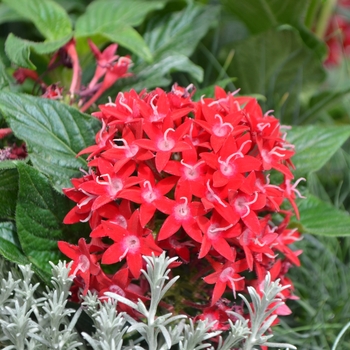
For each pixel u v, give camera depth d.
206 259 0.35
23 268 0.33
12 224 0.36
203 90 0.43
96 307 0.33
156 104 0.34
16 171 0.36
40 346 0.33
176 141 0.33
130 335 0.35
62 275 0.32
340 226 0.40
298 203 0.41
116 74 0.41
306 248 0.44
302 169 0.41
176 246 0.33
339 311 0.41
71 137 0.37
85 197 0.34
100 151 0.34
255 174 0.34
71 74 0.42
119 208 0.33
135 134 0.34
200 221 0.33
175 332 0.32
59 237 0.36
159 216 0.34
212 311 0.34
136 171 0.35
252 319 0.32
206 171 0.33
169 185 0.33
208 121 0.34
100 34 0.43
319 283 0.43
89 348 0.36
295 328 0.41
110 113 0.34
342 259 0.44
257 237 0.34
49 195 0.36
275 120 0.35
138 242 0.33
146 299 0.33
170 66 0.44
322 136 0.42
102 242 0.34
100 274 0.33
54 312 0.32
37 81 0.41
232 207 0.33
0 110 0.36
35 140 0.36
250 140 0.34
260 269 0.34
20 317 0.31
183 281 0.35
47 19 0.44
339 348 0.40
